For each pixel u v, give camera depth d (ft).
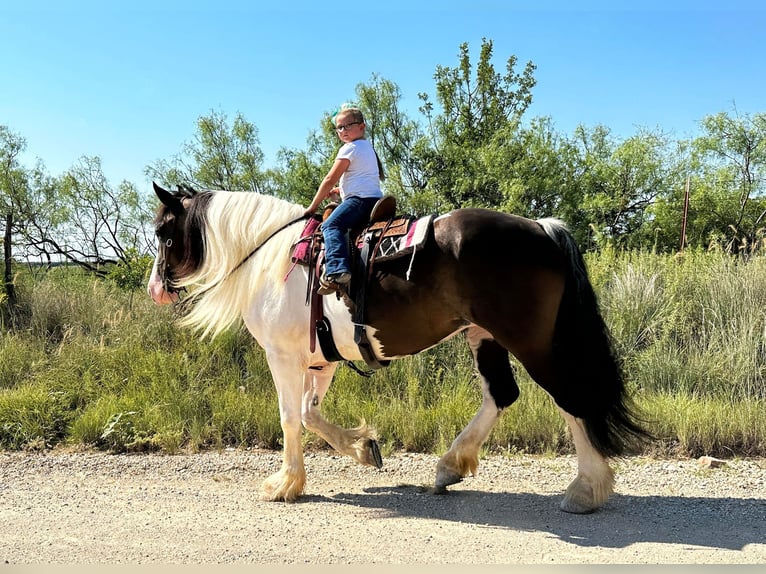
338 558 12.59
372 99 59.41
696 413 21.11
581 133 74.49
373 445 18.58
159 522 14.75
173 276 18.67
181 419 22.61
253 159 61.16
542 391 22.86
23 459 20.42
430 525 14.65
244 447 21.68
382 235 15.55
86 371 26.00
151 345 28.53
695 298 28.48
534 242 14.67
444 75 60.90
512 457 20.35
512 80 61.62
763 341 25.45
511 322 14.67
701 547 13.24
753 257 30.37
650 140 69.31
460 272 14.74
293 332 16.63
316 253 16.28
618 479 18.07
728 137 69.26
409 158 59.06
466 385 24.49
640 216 66.49
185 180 61.31
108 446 21.68
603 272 30.50
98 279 40.55
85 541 13.50
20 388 24.99
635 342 26.55
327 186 16.39
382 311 15.44
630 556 12.74
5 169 58.70
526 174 56.34
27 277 36.29
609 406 14.88
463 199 56.54
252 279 17.11
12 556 12.69
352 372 24.93
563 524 14.71
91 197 61.67
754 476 18.26
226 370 26.37
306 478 18.63
